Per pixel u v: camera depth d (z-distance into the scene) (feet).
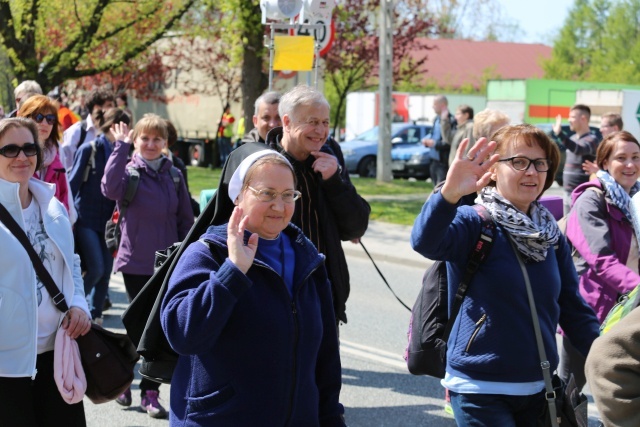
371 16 158.61
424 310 22.53
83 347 21.47
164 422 30.55
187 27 120.57
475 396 18.85
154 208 33.04
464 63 380.17
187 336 15.37
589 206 25.49
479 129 31.37
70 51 111.96
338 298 25.27
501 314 18.76
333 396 17.62
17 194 20.49
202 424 15.97
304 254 17.07
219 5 107.24
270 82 48.03
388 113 110.52
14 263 20.24
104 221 39.58
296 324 16.26
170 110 168.76
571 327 20.13
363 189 104.06
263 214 16.22
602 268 24.75
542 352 18.78
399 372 36.88
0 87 83.66
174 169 34.04
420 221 18.17
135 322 18.25
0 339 19.97
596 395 12.76
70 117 61.46
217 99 159.43
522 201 19.35
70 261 21.47
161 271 17.87
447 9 156.87
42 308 20.88
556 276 19.29
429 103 185.37
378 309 49.03
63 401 21.17
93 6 109.91
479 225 19.01
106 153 39.58
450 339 19.38
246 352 15.85
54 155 32.17
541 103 170.81
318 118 24.44
